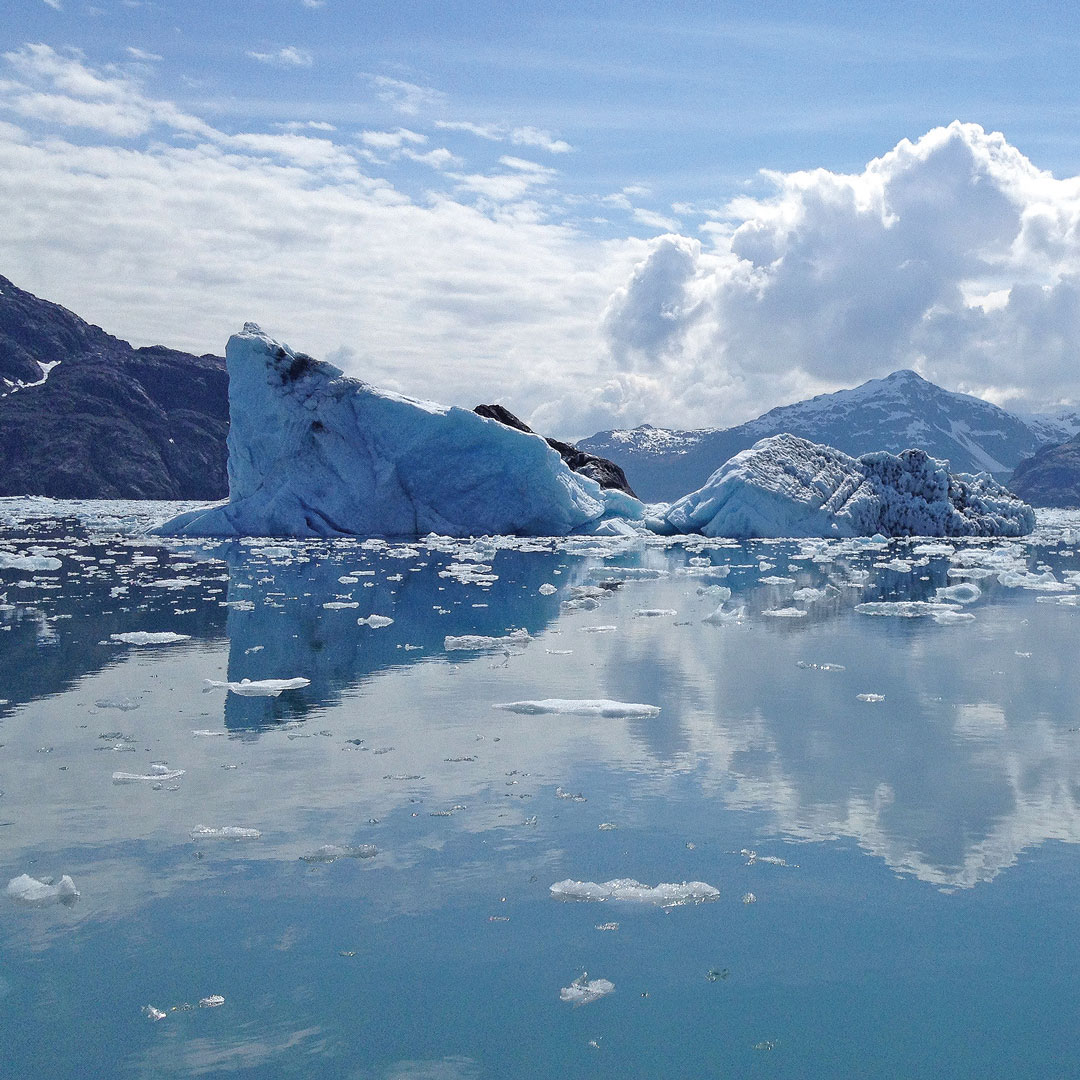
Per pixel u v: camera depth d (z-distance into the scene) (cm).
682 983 502
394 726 976
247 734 947
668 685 1164
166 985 500
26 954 529
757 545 3638
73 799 761
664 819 716
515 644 1457
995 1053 444
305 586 2217
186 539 3681
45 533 4359
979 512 4772
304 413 3888
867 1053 444
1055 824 707
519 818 718
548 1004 484
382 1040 454
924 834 688
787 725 977
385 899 590
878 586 2283
